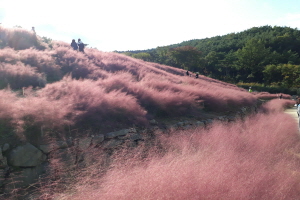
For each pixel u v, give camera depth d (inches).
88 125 189.9
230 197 104.0
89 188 119.0
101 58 633.0
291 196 116.9
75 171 146.5
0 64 321.4
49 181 136.9
